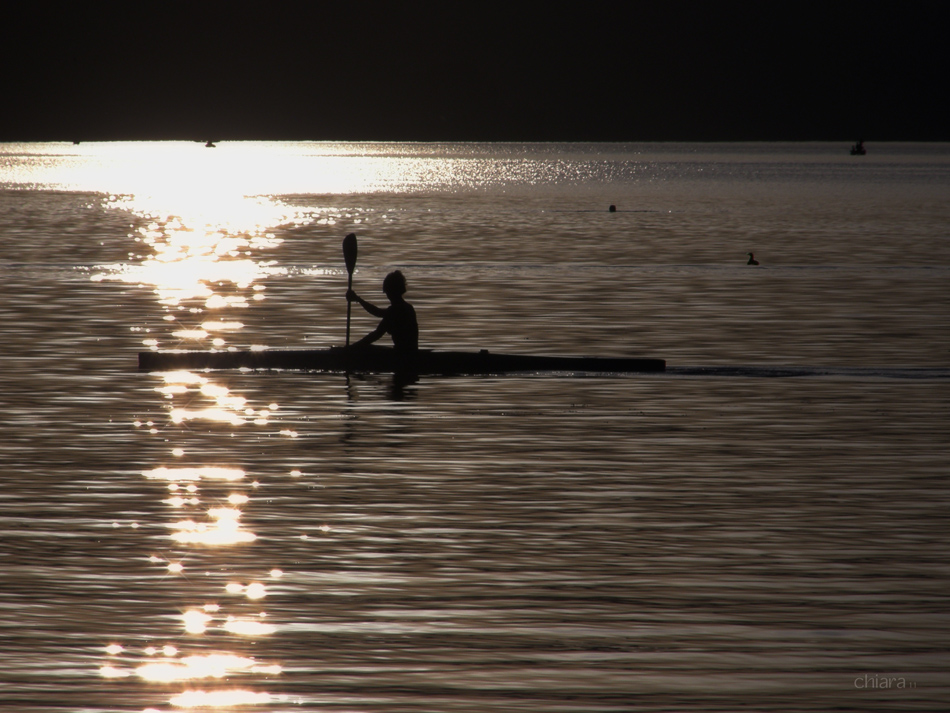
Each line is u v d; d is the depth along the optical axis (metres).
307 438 54.22
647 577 35.56
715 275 126.75
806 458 50.88
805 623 31.98
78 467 48.53
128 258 143.50
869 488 45.97
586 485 46.19
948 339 84.75
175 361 72.19
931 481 47.00
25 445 52.38
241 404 62.09
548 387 67.50
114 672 28.88
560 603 33.41
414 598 33.75
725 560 37.12
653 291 112.38
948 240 173.88
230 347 80.69
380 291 112.00
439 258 145.25
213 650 30.16
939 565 36.72
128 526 40.50
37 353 77.25
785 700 27.53
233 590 34.31
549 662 29.50
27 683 28.23
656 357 77.44
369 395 64.75
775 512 42.56
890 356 77.88
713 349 80.62
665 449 52.44
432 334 86.81
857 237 180.75
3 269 128.38
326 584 34.88
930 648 30.39
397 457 50.66
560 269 132.38
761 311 99.31
